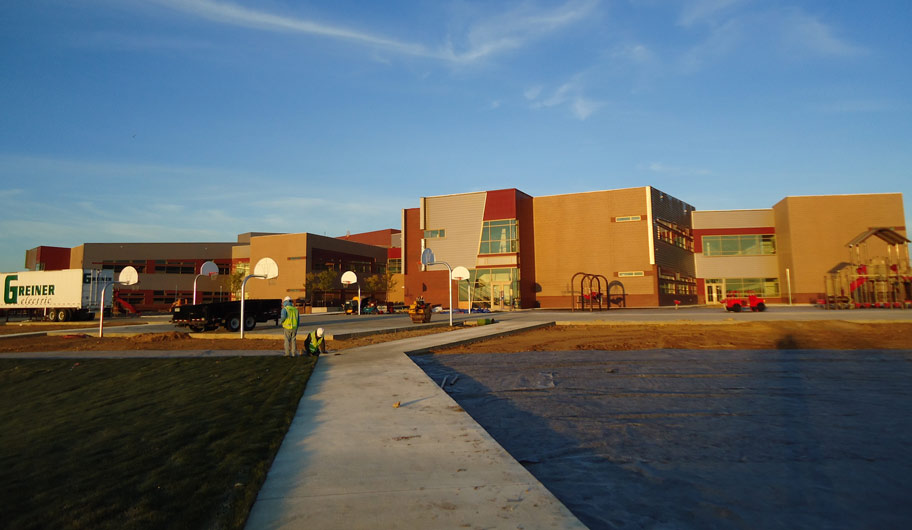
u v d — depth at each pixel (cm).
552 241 5141
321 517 365
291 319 1387
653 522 405
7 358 1538
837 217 4859
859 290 4025
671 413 780
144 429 647
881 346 1580
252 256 6725
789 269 5012
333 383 948
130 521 361
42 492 429
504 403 873
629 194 4853
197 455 524
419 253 5303
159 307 6881
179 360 1386
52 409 835
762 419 736
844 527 396
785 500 449
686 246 5709
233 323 2378
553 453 593
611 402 863
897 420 722
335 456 512
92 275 4097
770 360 1324
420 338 1842
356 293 7212
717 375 1111
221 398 846
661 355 1451
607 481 500
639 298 4741
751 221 5459
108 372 1227
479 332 2042
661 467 539
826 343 1672
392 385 920
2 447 584
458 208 5159
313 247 6456
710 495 461
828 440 629
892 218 4744
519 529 343
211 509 383
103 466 498
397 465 484
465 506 385
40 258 7325
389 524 352
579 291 4972
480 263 5000
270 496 407
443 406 746
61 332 2545
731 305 3500
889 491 466
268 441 571
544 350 1614
